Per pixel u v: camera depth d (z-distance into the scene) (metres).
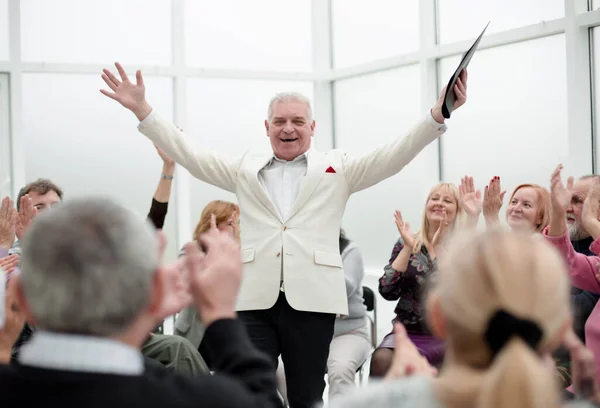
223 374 1.25
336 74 7.57
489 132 6.03
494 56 5.94
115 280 1.10
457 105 3.13
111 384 1.10
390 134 7.11
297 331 3.20
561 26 5.27
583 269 3.03
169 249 7.23
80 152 6.88
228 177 3.41
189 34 7.23
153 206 4.53
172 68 7.08
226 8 7.36
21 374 1.10
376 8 7.14
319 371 3.21
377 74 7.20
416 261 3.93
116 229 1.12
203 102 7.31
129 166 7.04
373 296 4.74
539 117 5.59
